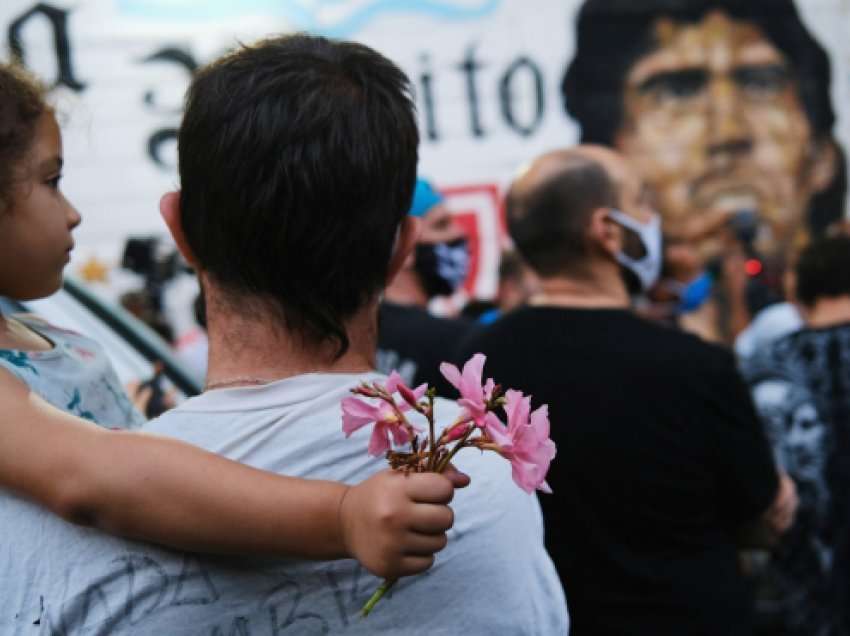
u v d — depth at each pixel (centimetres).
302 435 107
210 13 517
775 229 559
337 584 105
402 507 91
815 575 312
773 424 321
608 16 548
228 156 108
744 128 557
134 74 511
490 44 542
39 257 130
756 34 557
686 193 555
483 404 94
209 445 106
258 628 104
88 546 104
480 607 109
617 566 202
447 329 289
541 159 227
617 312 214
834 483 312
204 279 114
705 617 202
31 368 130
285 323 111
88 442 103
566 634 120
